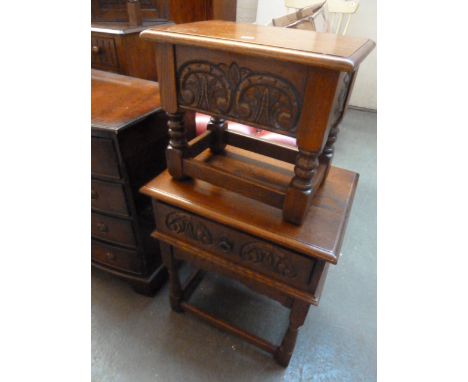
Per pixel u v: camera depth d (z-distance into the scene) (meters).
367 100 2.87
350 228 1.46
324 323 1.04
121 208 0.86
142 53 1.43
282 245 0.61
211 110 0.59
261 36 0.54
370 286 1.18
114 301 1.07
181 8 1.57
